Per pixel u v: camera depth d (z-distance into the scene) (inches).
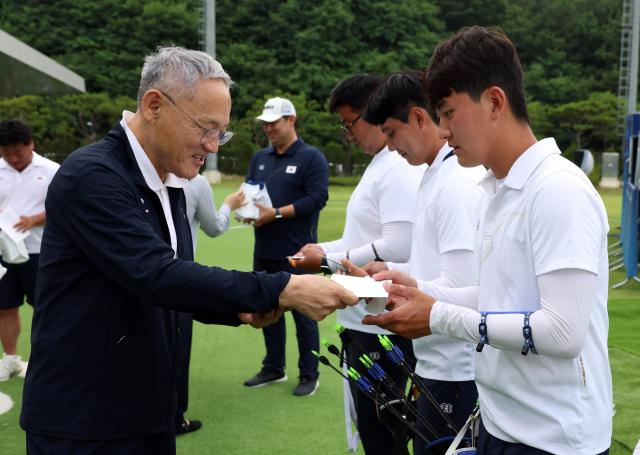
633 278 297.7
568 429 58.7
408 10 1814.7
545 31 1875.0
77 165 65.7
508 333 56.9
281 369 172.9
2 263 169.3
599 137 1546.5
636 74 973.2
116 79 1657.2
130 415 69.1
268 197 175.2
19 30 1721.2
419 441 88.0
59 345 67.5
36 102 1411.2
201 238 449.1
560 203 54.9
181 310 66.4
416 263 89.1
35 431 68.5
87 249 65.3
